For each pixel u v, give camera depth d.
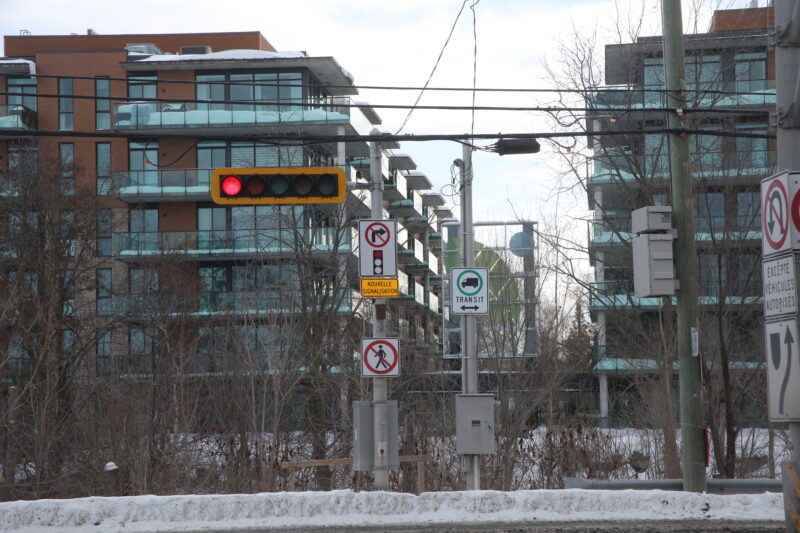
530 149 34.25
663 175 48.88
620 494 26.61
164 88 112.38
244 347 67.19
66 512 25.03
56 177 76.62
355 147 115.12
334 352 67.69
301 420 68.19
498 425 52.12
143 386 60.31
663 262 28.33
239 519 25.69
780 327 15.90
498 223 71.12
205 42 129.50
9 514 24.81
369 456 33.41
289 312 67.56
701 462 28.36
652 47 48.03
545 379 58.34
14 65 116.88
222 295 97.56
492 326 60.88
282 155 104.62
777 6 18.16
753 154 52.22
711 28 49.69
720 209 47.75
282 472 50.09
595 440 47.31
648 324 61.66
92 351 86.44
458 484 45.69
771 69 57.22
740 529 23.73
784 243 15.77
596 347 73.81
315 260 84.31
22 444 58.41
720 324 39.88
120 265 107.56
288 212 79.50
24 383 61.12
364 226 33.84
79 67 116.38
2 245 73.06
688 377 28.58
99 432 55.16
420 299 143.25
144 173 109.12
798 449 15.56
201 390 68.50
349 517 25.83
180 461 51.53
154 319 77.25
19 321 61.53
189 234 103.75
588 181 50.91
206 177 108.38
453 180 37.53
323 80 115.12
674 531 23.58
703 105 47.66
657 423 54.38
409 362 69.56
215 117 107.69
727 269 41.72
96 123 115.00
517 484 46.69
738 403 45.88
